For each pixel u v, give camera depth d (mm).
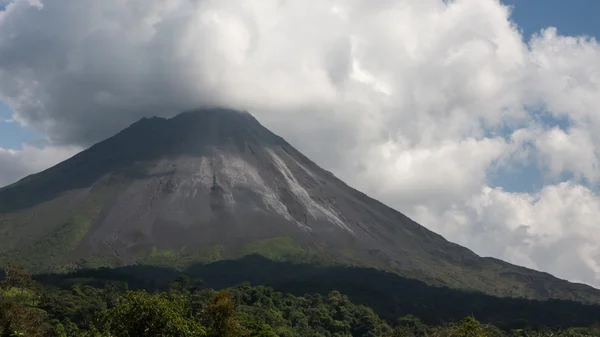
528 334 183500
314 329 173625
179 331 61656
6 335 83562
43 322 120750
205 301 145625
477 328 78125
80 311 147250
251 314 160250
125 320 60781
